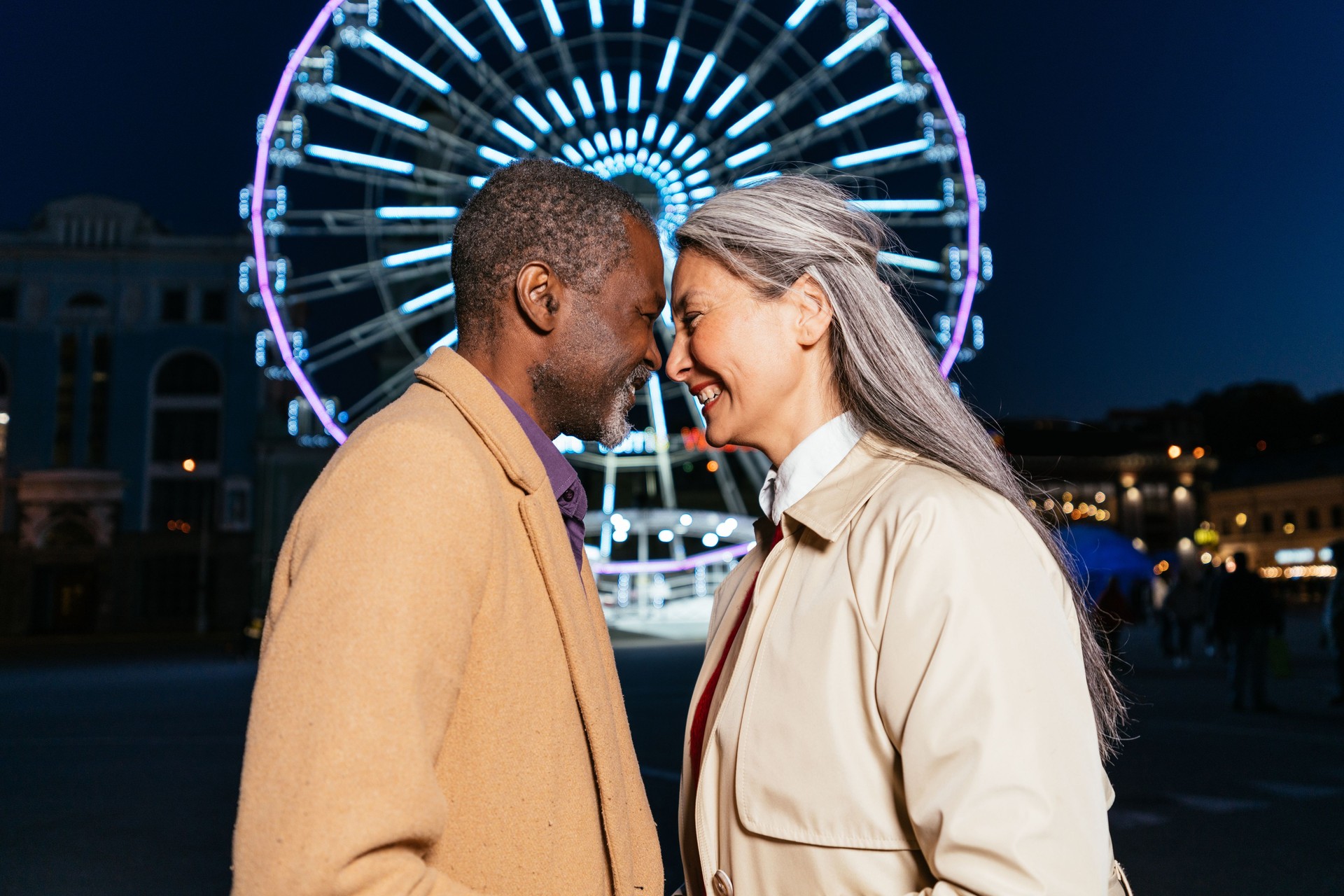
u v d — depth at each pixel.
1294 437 100.75
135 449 47.00
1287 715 11.20
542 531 1.40
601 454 27.84
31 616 45.16
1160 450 73.94
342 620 1.10
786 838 1.38
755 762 1.43
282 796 1.05
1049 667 1.27
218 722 12.59
